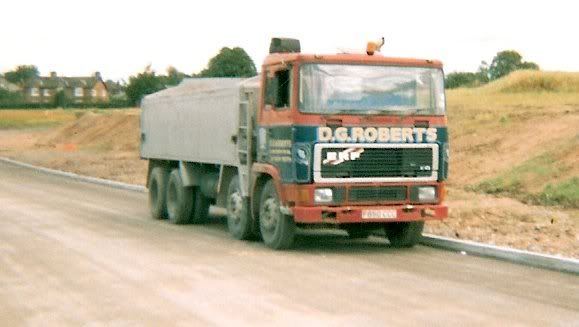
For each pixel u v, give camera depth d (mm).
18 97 161625
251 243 14617
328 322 8320
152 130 19750
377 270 11594
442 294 9781
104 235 15547
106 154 48406
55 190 27516
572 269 11391
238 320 8430
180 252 13305
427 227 16234
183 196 17688
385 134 13211
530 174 22453
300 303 9258
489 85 45312
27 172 38500
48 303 9305
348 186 13062
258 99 14375
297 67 12953
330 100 13008
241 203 14836
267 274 11203
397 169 13297
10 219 18188
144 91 89125
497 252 12844
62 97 122062
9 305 9211
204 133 16422
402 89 13383
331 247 14234
